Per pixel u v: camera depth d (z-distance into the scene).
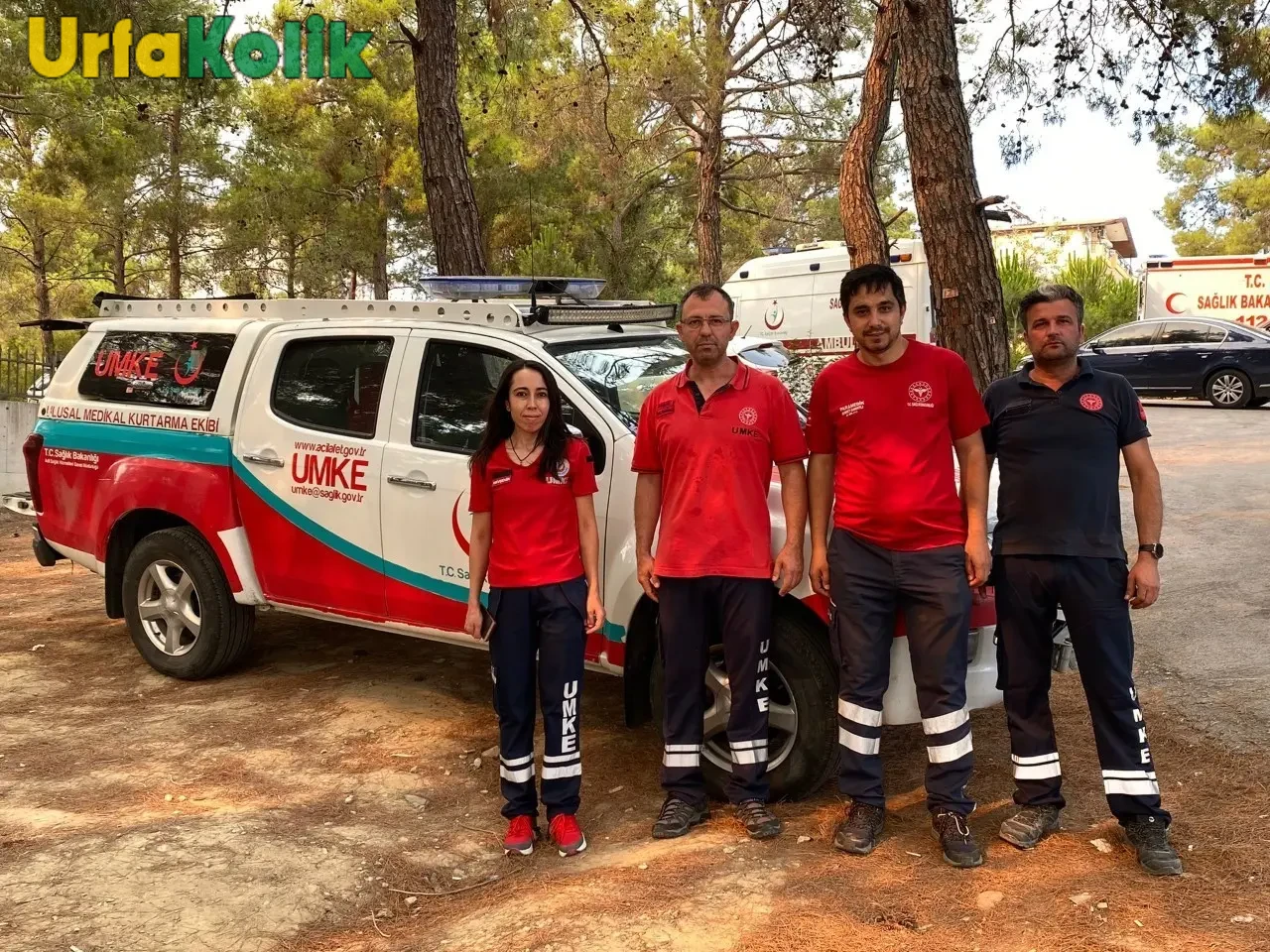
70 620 6.99
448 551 4.66
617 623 4.23
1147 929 2.92
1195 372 16.97
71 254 25.89
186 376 5.63
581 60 15.98
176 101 17.89
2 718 5.07
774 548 3.89
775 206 24.72
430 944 3.05
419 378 4.84
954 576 3.50
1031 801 3.62
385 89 21.52
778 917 3.06
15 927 3.06
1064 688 5.21
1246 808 3.70
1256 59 8.96
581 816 4.02
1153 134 9.60
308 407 5.18
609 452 4.27
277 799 4.11
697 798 3.82
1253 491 9.52
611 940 2.97
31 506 6.38
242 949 3.02
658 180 22.94
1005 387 3.60
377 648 6.25
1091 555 3.42
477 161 22.06
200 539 5.49
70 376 6.10
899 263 13.28
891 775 4.25
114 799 4.09
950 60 6.91
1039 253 27.53
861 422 3.55
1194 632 5.73
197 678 5.59
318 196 21.94
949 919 3.03
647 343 4.92
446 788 4.25
